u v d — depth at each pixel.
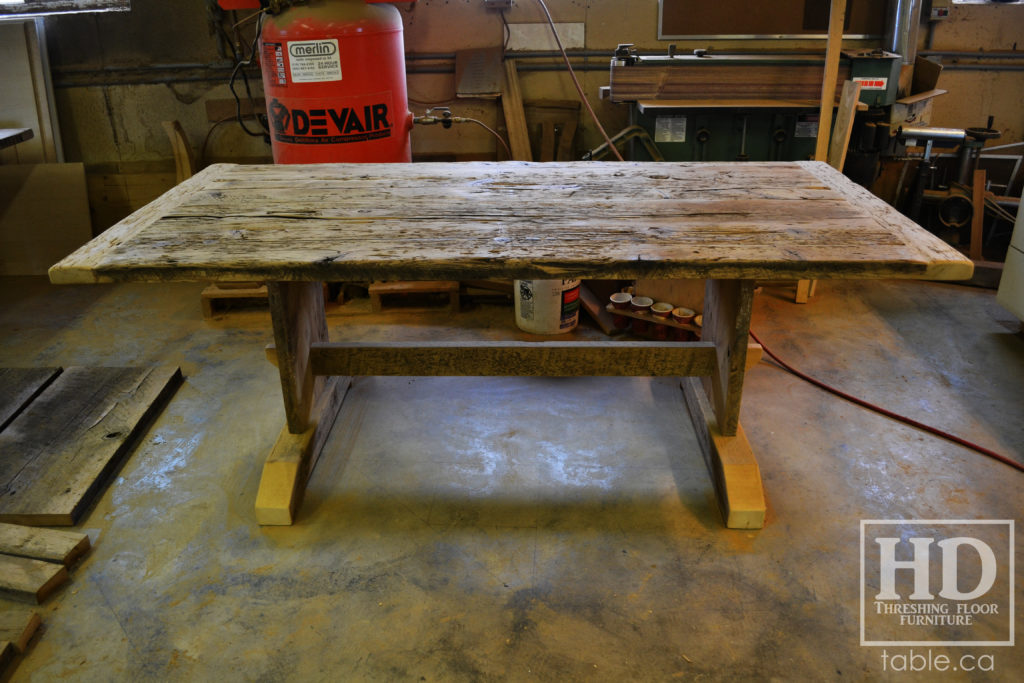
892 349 3.14
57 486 2.26
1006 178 4.32
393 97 3.18
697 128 3.56
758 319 3.43
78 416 2.61
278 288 2.16
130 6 3.93
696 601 1.91
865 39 3.91
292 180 2.39
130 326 3.44
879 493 2.29
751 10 3.88
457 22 3.91
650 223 1.96
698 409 2.54
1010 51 4.05
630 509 2.25
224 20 3.91
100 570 2.03
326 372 2.48
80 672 1.74
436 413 2.73
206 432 2.63
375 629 1.84
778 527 2.16
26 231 4.01
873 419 2.66
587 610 1.89
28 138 3.88
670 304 3.19
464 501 2.29
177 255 1.78
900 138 3.54
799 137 3.58
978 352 3.11
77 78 4.05
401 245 1.82
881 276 1.71
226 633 1.83
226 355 3.16
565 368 2.43
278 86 3.05
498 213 2.05
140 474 2.41
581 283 3.56
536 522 2.20
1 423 2.56
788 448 2.51
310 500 2.29
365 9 3.00
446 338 3.26
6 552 2.03
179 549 2.10
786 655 1.76
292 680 1.71
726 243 1.81
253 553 2.09
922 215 4.27
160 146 4.21
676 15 3.89
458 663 1.75
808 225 1.94
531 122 4.13
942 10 3.94
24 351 3.21
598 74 4.02
